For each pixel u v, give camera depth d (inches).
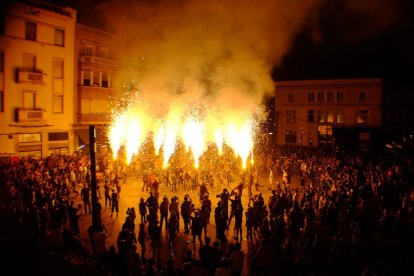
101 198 997.2
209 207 707.4
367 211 677.9
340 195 716.7
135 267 456.8
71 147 1467.8
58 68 1422.2
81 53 1526.8
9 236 621.6
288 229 672.4
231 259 454.0
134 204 934.4
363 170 1056.2
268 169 1434.5
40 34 1342.3
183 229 740.0
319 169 1075.3
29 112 1288.1
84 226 750.5
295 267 439.2
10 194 781.3
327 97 2063.2
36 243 597.3
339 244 487.8
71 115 1469.0
